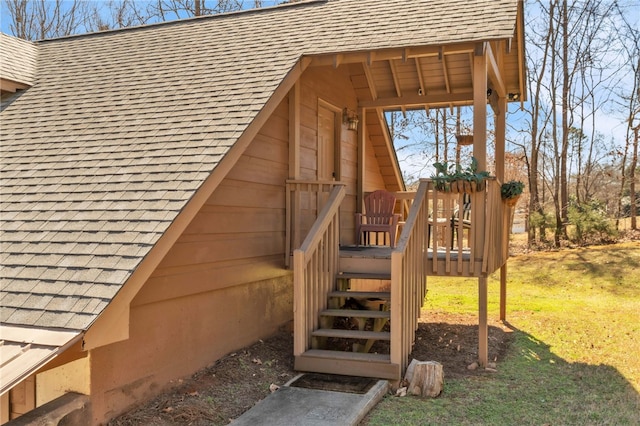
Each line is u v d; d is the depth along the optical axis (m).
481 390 5.39
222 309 5.87
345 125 9.16
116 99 6.39
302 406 4.61
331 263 6.62
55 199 4.68
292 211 7.18
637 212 22.03
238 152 5.04
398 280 5.37
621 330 8.14
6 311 3.59
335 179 8.84
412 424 4.46
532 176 18.45
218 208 5.71
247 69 6.24
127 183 4.63
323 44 6.46
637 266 13.12
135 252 3.84
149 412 4.45
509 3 6.62
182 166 4.66
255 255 6.46
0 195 4.94
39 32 21.73
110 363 4.26
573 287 12.27
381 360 5.42
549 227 17.19
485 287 6.26
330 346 6.75
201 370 5.45
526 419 4.63
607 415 4.74
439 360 6.56
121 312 3.68
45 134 5.96
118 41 8.73
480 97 6.05
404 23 6.69
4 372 3.11
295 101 7.22
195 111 5.56
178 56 7.28
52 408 3.79
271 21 7.96
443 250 7.56
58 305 3.55
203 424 4.29
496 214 6.72
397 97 9.31
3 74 7.34
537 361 6.56
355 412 4.47
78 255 3.95
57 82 7.49
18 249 4.15
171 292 4.96
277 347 6.51
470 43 5.82
